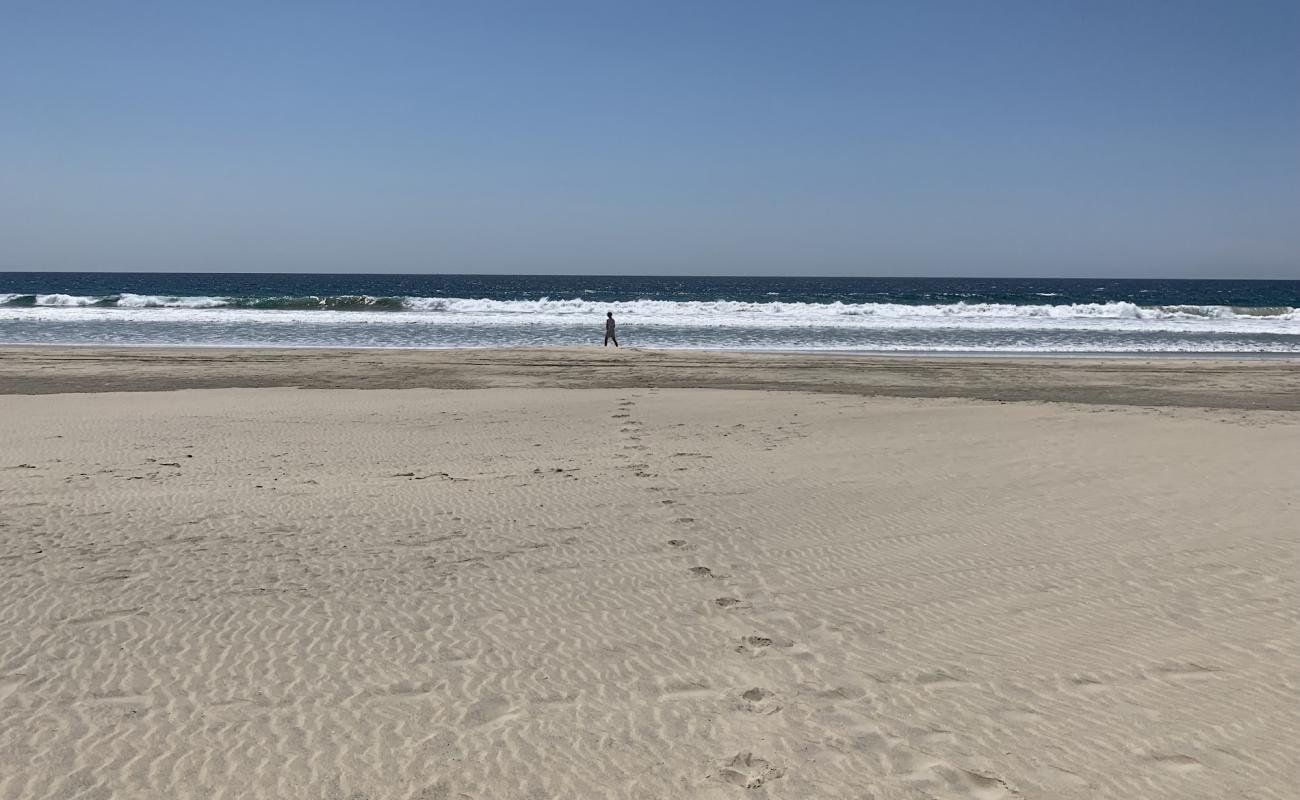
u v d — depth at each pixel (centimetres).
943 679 561
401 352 3191
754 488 1104
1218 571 752
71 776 449
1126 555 804
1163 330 4484
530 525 944
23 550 836
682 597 720
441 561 816
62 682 556
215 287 12300
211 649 609
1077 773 449
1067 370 2792
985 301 7906
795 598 717
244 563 804
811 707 526
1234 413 1734
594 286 14425
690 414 1772
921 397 2222
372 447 1434
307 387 2377
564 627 656
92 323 4381
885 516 961
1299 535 840
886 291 11481
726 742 486
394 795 435
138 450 1395
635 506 1022
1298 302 8088
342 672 575
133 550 841
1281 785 434
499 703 534
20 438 1488
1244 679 548
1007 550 832
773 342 3909
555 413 1802
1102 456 1231
